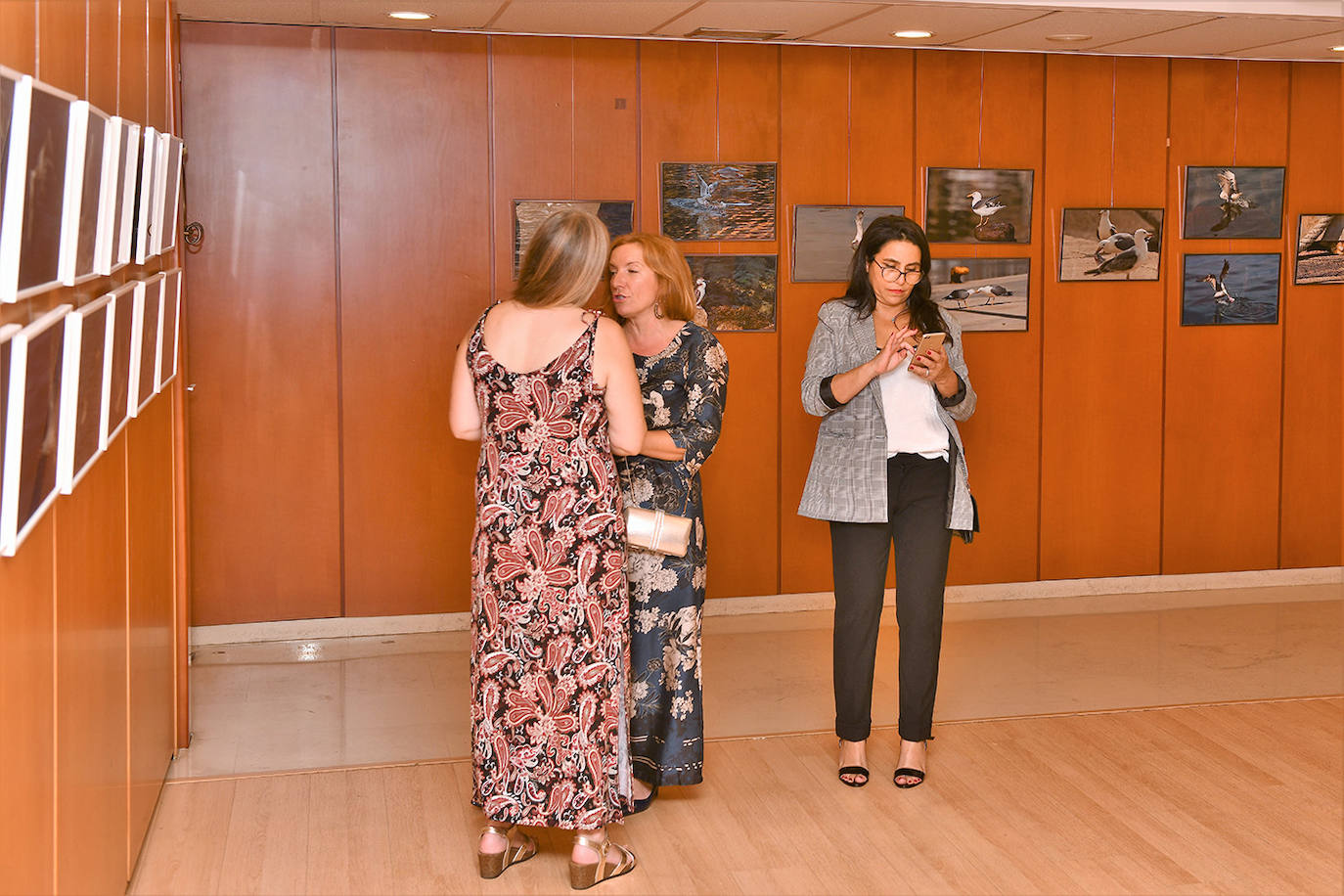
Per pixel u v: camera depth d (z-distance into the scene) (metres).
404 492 6.00
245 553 5.88
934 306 4.09
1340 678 5.30
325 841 3.71
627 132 6.06
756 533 6.37
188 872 3.49
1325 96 6.75
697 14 5.41
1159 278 6.65
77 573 2.59
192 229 5.39
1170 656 5.63
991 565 6.62
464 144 5.91
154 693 3.82
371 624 6.03
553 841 3.75
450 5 5.25
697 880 3.47
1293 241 6.79
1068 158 6.50
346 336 5.89
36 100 1.81
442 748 4.49
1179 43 6.12
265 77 5.70
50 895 2.32
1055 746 4.48
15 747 2.04
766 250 6.25
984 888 3.41
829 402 4.04
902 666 4.11
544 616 3.32
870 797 4.04
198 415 5.78
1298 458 6.92
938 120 6.36
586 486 3.29
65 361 2.19
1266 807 3.95
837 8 5.28
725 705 4.97
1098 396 6.65
